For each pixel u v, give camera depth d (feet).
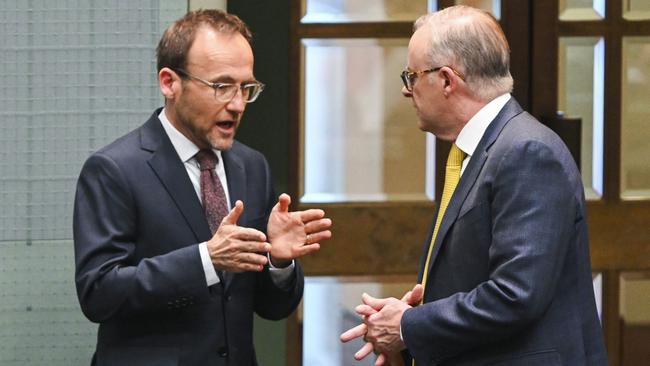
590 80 35.22
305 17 34.94
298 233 23.65
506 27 35.06
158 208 22.94
